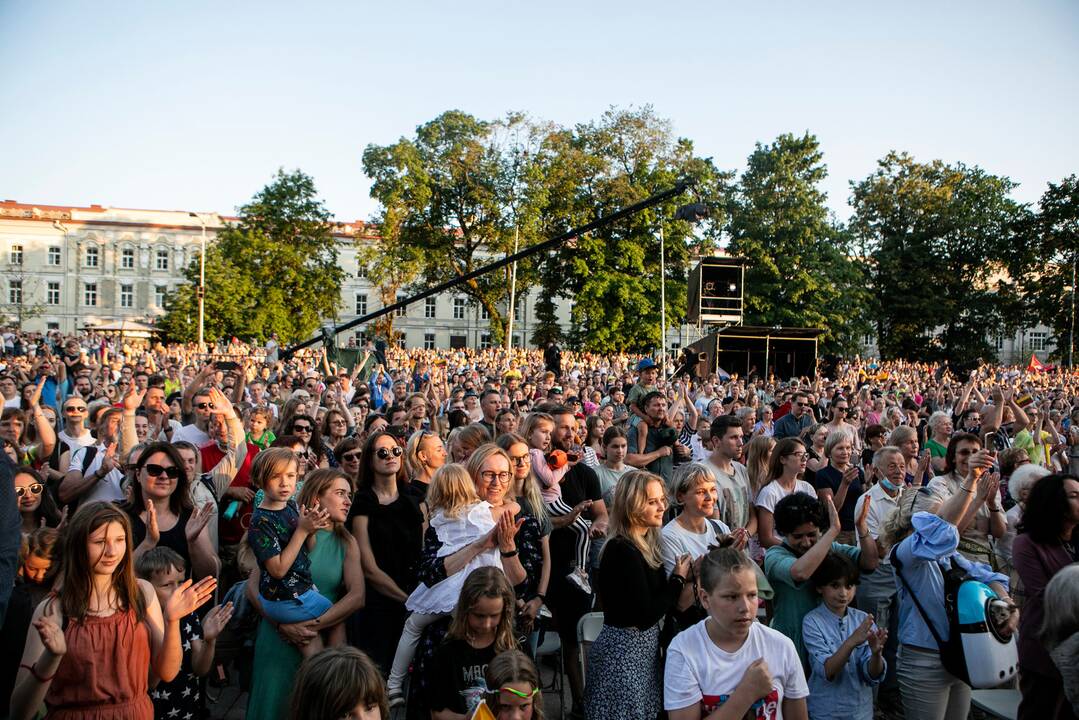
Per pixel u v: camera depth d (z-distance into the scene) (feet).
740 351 110.52
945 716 14.71
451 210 167.32
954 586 13.91
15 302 233.96
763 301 157.69
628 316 158.51
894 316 178.29
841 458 20.57
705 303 103.96
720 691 11.26
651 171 160.56
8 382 29.91
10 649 11.76
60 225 236.84
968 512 16.38
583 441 24.95
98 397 37.42
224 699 17.74
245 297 168.55
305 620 14.24
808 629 14.12
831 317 157.38
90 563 11.23
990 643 13.46
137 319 239.30
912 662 14.58
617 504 13.48
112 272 240.12
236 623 15.96
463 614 12.91
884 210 181.27
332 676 9.77
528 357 122.11
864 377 91.25
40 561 12.67
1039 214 165.58
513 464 16.75
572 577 17.61
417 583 16.60
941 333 179.73
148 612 11.91
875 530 19.24
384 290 160.76
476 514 15.07
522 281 160.45
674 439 25.59
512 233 156.15
